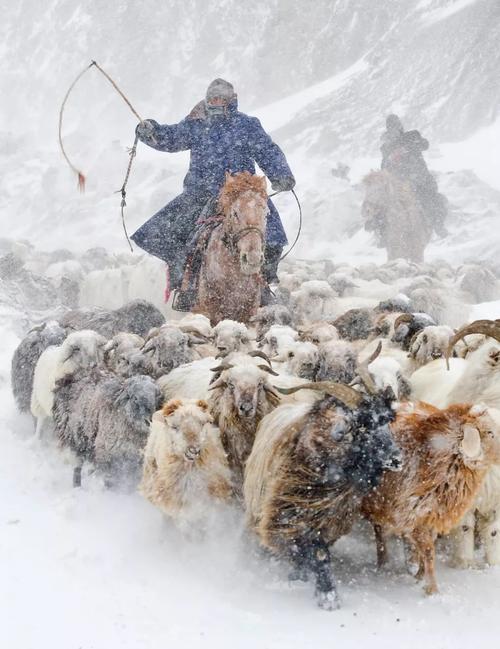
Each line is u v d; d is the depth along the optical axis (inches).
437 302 625.6
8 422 433.1
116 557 269.7
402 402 287.0
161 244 480.4
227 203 428.5
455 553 268.7
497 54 3757.4
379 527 261.4
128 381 325.1
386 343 402.0
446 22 4446.4
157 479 273.4
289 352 350.0
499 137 3125.0
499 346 294.7
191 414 265.4
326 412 246.7
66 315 500.1
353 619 234.2
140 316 470.6
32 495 330.0
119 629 222.1
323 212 1733.5
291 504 246.7
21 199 2578.7
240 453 283.9
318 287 564.7
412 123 3678.6
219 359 345.7
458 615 237.1
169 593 246.5
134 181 2485.2
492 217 1710.1
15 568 256.5
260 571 262.8
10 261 737.0
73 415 342.3
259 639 220.1
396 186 1215.6
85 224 2119.8
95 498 321.4
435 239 1660.9
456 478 243.9
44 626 221.9
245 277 439.5
